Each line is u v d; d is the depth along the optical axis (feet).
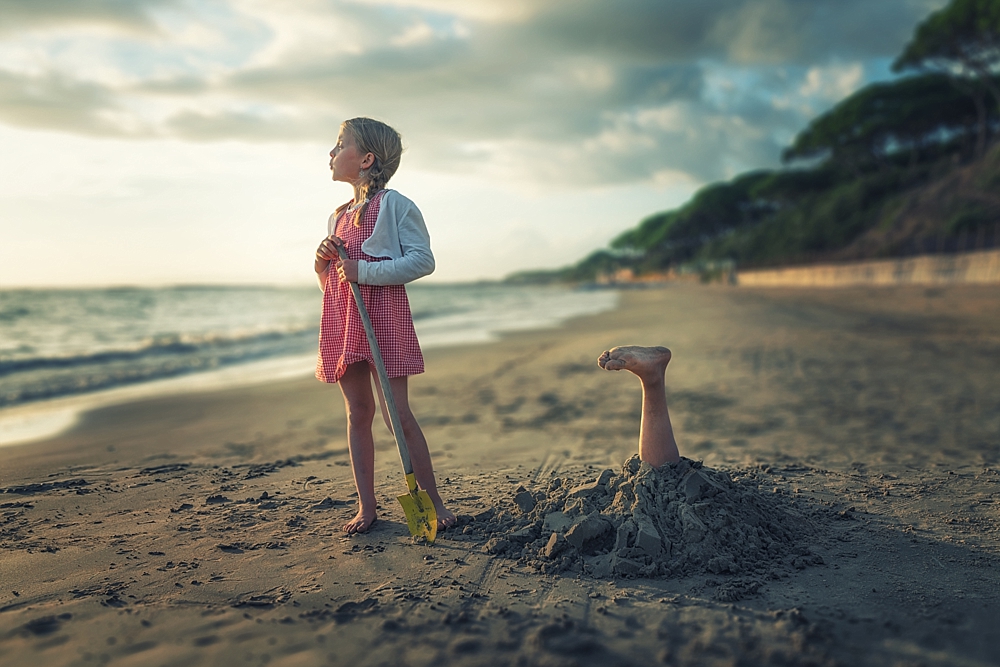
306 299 163.94
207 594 6.02
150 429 17.43
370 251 7.96
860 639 5.08
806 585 6.20
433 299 196.13
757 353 31.30
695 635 5.16
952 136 165.99
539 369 30.14
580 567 6.67
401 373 8.07
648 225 449.48
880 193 166.20
